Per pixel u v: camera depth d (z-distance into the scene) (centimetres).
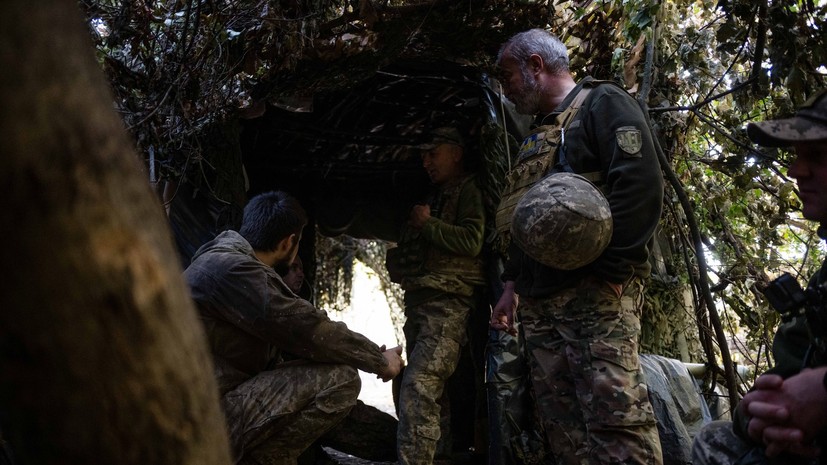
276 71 313
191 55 297
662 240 363
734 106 373
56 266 53
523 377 356
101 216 54
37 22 51
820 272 152
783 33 278
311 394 285
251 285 279
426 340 384
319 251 716
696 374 337
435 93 425
